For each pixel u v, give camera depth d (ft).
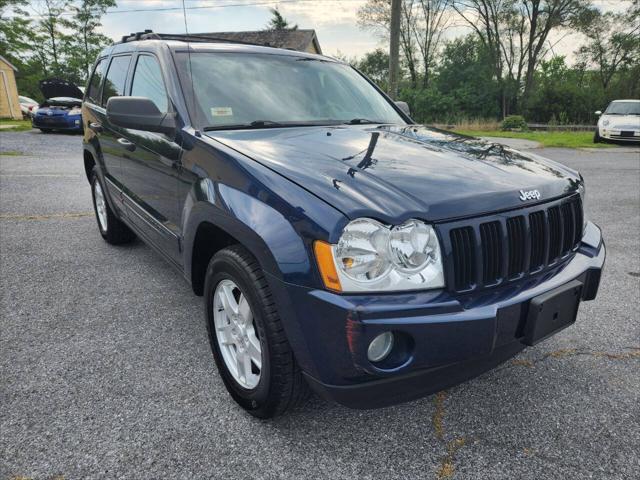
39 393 7.63
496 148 8.61
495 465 6.38
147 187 10.25
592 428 7.10
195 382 8.07
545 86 117.70
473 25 124.88
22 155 34.99
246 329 7.06
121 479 5.98
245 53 10.50
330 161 6.89
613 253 14.84
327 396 5.92
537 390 8.02
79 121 51.67
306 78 10.73
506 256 6.31
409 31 130.62
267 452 6.53
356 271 5.51
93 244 15.25
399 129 9.60
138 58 11.19
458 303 5.76
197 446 6.60
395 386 5.76
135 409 7.32
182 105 8.71
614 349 9.29
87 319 10.18
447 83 123.65
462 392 7.97
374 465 6.36
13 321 10.02
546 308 6.37
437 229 5.83
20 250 14.56
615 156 40.50
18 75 146.51
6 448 6.44
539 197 6.77
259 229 6.07
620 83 124.57
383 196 5.89
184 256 8.38
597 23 116.47
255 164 6.75
